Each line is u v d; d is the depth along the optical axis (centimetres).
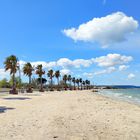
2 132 1479
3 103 3953
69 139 1327
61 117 2183
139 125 1847
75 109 3022
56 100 4962
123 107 3597
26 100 4838
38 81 18112
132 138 1396
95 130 1595
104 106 3688
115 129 1656
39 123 1828
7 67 8269
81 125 1773
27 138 1329
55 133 1469
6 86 17575
